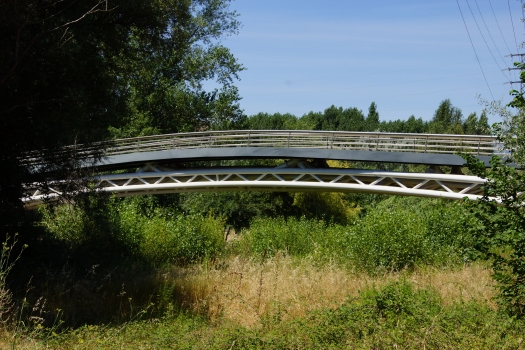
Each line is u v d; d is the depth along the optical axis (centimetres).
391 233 1819
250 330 766
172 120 4653
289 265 1588
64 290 1170
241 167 3111
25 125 1430
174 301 1142
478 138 2459
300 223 2661
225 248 2525
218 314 1034
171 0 2050
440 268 1672
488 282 1189
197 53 4731
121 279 1408
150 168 3238
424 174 2586
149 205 3497
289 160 3030
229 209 3869
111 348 705
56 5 1524
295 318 904
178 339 712
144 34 2009
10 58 1342
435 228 1927
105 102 1755
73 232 1819
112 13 1747
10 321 825
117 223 1995
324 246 2197
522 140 772
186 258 2148
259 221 2872
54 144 1488
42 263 1394
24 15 1353
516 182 718
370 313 824
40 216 1788
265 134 3020
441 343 671
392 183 2916
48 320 921
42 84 1419
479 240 738
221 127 4719
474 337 690
